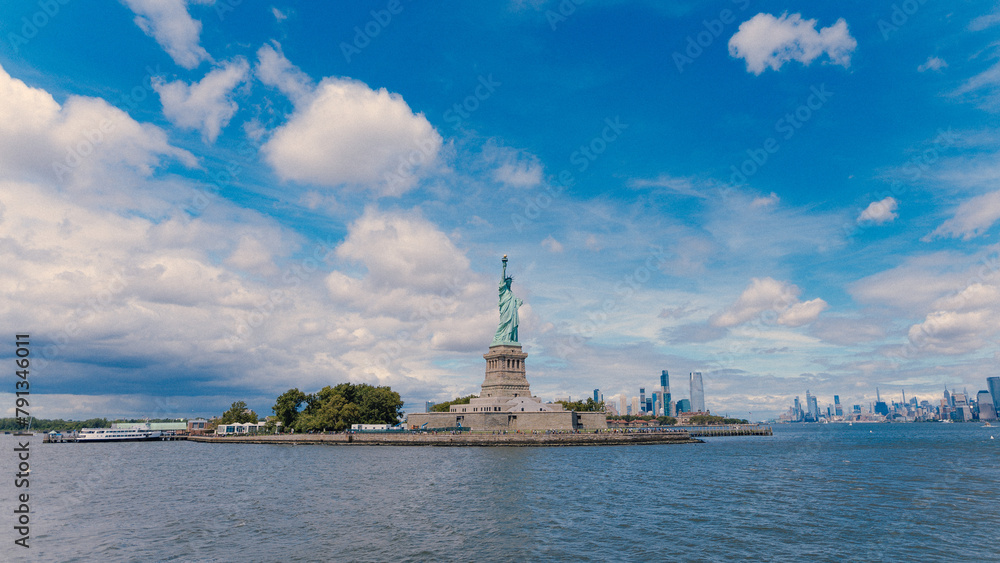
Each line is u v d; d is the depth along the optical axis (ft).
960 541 221.05
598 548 212.64
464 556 203.00
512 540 223.51
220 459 596.29
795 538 225.76
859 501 303.27
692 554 204.74
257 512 278.26
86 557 205.16
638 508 283.18
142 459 618.03
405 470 440.45
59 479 424.46
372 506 290.15
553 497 313.32
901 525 246.68
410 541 222.48
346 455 599.98
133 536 233.35
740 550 209.46
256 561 198.39
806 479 391.45
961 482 375.86
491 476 399.44
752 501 303.07
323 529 241.76
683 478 392.47
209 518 265.95
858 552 206.69
